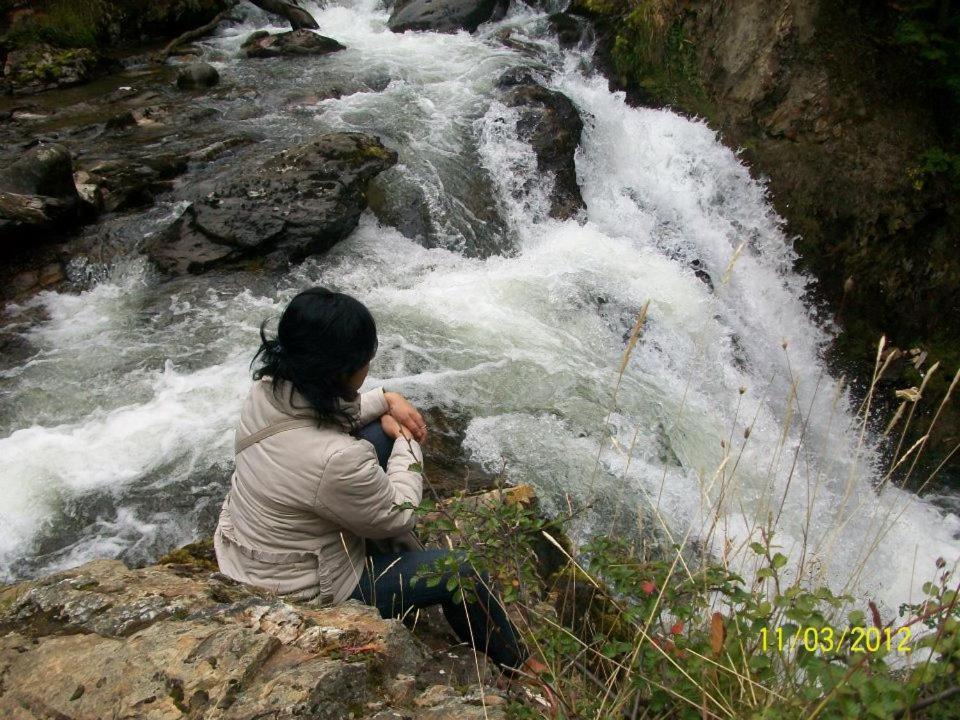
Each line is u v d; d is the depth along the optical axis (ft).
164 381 16.44
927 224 26.37
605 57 32.53
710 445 18.60
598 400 18.06
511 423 16.80
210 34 35.27
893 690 5.41
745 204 28.48
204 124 26.40
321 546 7.97
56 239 20.22
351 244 21.68
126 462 14.52
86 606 7.70
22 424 15.29
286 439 7.63
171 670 6.51
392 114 27.07
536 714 6.65
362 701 6.60
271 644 6.84
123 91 29.22
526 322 20.22
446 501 11.75
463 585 7.66
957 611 6.43
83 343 17.44
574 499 15.28
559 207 25.31
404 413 9.08
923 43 27.61
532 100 26.96
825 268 27.27
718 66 30.22
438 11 35.06
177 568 8.79
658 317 22.34
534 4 36.47
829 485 19.72
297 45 32.48
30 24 31.76
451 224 23.17
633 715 6.55
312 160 22.30
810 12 28.25
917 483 22.93
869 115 27.35
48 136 25.35
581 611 9.93
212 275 19.72
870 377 25.84
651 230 26.50
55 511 13.52
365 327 7.51
